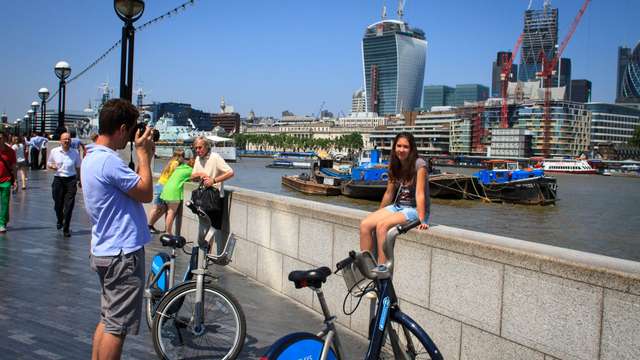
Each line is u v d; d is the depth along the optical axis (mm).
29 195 18875
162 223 12977
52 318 5941
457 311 4645
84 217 14242
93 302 6602
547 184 55688
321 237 6598
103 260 3908
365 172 56375
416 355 3768
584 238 35969
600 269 3561
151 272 5777
